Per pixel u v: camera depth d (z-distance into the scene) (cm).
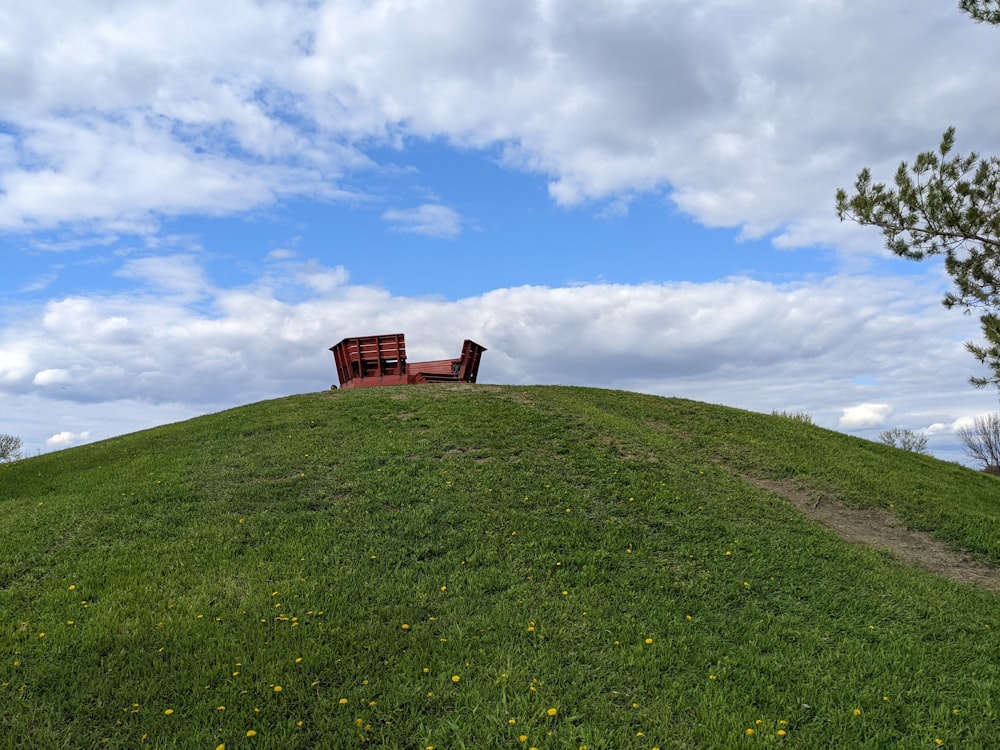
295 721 513
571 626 665
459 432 1309
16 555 832
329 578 763
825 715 544
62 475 1247
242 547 854
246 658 598
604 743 489
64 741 493
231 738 495
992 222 1510
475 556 820
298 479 1091
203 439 1385
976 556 1025
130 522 933
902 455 1659
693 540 911
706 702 548
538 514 962
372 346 1966
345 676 575
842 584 825
